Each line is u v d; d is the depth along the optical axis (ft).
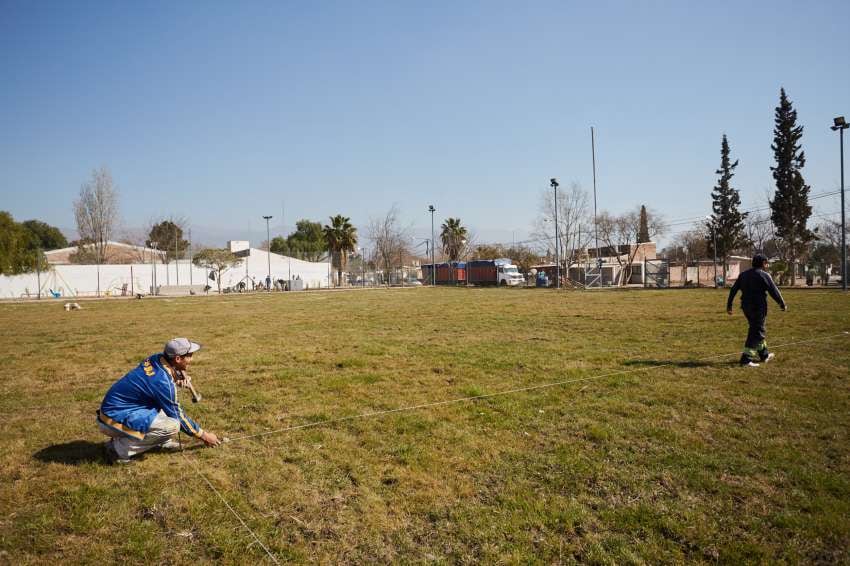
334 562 11.43
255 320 65.36
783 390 23.94
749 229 191.11
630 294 110.93
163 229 258.78
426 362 33.24
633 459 16.53
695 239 244.42
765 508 13.29
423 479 15.39
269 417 21.66
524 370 29.96
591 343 39.70
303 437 19.30
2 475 16.05
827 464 15.83
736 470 15.56
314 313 74.90
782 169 160.97
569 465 16.17
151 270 190.39
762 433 18.54
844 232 97.66
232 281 208.33
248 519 13.28
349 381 28.17
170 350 17.43
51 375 31.83
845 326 44.09
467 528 12.66
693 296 97.40
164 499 14.40
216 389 26.78
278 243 309.22
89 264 180.75
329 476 15.84
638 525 12.64
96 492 14.82
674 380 26.53
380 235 248.32
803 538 11.98
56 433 20.12
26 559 11.59
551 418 20.83
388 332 49.83
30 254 146.41
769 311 58.18
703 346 36.68
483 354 35.70
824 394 23.06
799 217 158.30
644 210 228.02
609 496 14.16
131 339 48.39
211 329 55.26
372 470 16.15
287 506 13.96
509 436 18.88
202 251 186.80
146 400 17.11
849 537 11.94
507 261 201.67
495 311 71.10
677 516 13.01
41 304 116.26
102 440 19.34
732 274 194.70
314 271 231.91
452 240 250.57
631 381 26.50
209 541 12.27
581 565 11.19
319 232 317.42
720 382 25.81
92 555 11.78
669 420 20.21
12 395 26.66
